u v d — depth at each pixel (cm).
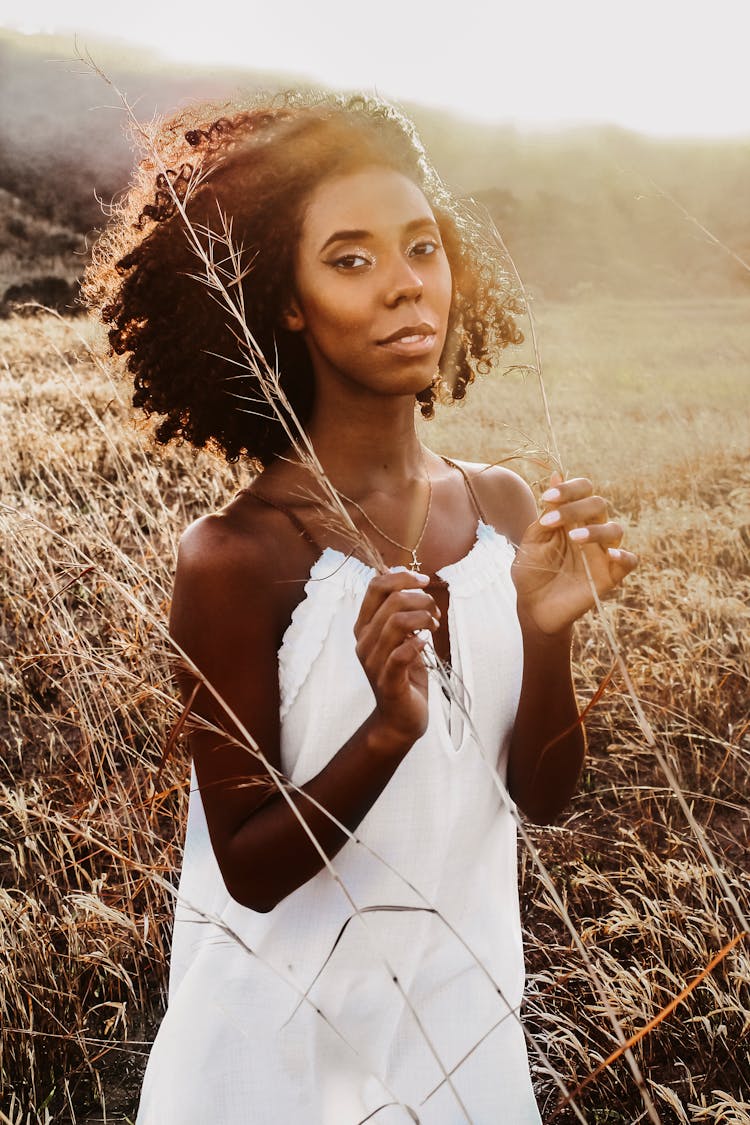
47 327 1013
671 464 686
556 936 278
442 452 651
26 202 3005
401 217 133
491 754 146
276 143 138
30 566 328
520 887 293
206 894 155
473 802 142
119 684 282
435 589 142
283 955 141
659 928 242
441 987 143
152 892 275
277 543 139
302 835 127
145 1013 264
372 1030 140
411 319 133
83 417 614
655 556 485
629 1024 226
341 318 134
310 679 135
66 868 283
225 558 136
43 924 263
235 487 423
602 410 888
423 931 141
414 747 137
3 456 491
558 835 305
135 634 282
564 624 135
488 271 178
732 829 311
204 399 158
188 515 441
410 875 140
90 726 303
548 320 1612
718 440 754
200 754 138
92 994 267
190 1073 140
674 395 1048
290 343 147
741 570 497
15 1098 239
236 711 135
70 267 2728
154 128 161
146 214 158
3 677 349
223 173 143
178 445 173
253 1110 137
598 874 256
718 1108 211
